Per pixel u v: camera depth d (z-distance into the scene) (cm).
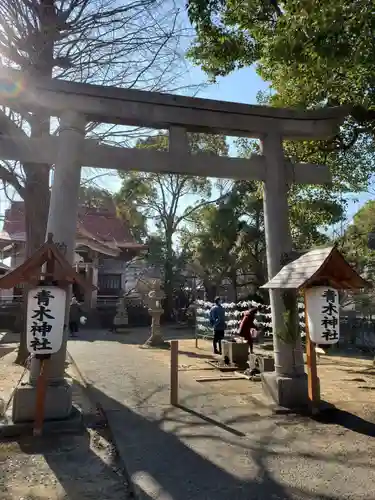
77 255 2534
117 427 537
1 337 1730
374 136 888
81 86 616
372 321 1572
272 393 652
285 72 809
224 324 1302
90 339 1722
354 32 525
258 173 711
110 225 3005
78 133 623
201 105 673
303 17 540
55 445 484
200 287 3167
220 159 693
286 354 662
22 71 599
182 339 1814
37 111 629
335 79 727
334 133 738
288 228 704
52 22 776
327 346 593
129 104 646
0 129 603
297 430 531
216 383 837
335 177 1151
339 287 608
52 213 598
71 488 379
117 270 2952
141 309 2655
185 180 2759
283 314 664
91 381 829
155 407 637
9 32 775
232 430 529
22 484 384
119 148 643
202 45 825
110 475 409
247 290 2733
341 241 1580
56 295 520
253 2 746
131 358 1165
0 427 514
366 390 779
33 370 568
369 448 468
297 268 614
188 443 480
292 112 716
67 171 607
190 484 374
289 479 387
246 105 695
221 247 2480
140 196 2584
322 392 761
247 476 393
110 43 786
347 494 358
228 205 2414
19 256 2556
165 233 2900
